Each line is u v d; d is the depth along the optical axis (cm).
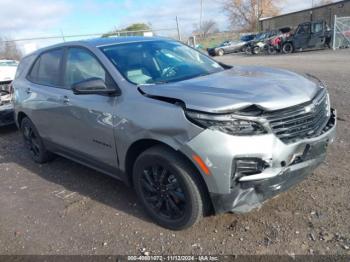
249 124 289
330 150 482
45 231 367
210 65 439
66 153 476
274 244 307
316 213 342
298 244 303
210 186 299
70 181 482
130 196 421
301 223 330
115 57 397
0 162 584
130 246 328
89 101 395
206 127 290
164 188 338
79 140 428
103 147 389
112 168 390
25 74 553
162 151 325
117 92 366
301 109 309
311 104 318
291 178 309
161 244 326
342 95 810
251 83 337
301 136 310
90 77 402
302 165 311
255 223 337
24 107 533
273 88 323
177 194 330
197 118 293
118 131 357
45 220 388
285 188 314
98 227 364
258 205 314
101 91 362
